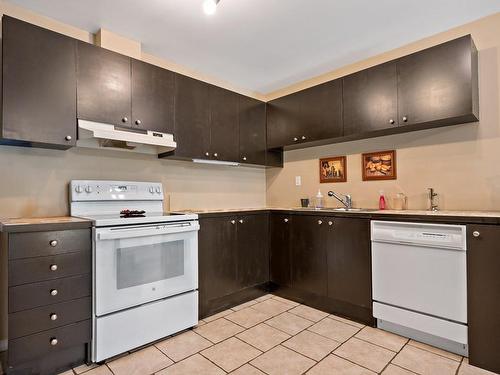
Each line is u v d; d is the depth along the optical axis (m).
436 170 2.47
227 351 1.94
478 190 2.26
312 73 3.25
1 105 1.80
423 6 2.10
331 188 3.20
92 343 1.81
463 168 2.33
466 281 1.83
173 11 2.11
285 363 1.80
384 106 2.45
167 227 2.14
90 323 1.82
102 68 2.15
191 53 2.76
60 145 2.02
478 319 1.78
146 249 2.04
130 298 1.95
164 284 2.13
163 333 2.10
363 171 2.94
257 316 2.52
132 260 1.97
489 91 2.22
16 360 1.57
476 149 2.27
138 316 1.98
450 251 1.90
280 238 2.99
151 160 2.79
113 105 2.19
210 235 2.59
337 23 2.30
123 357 1.88
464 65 2.06
